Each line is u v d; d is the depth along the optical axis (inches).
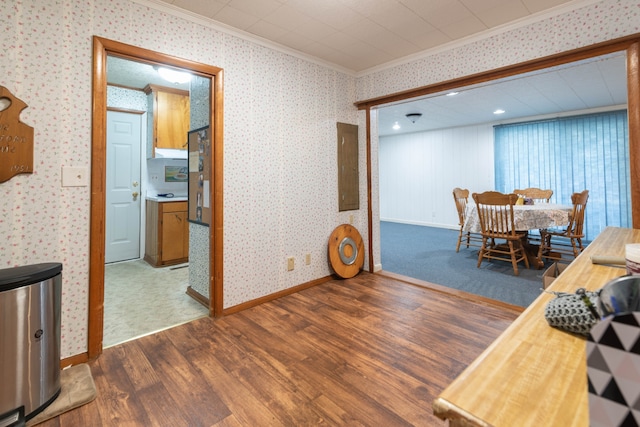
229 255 102.3
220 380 68.2
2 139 64.7
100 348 78.4
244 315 101.3
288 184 118.9
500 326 91.1
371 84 139.0
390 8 90.7
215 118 97.7
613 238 61.9
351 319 97.2
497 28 101.9
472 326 91.3
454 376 68.7
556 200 221.0
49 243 71.0
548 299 31.9
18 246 67.5
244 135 104.7
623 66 133.5
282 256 117.7
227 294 102.3
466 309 103.5
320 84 129.3
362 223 147.6
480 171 263.4
